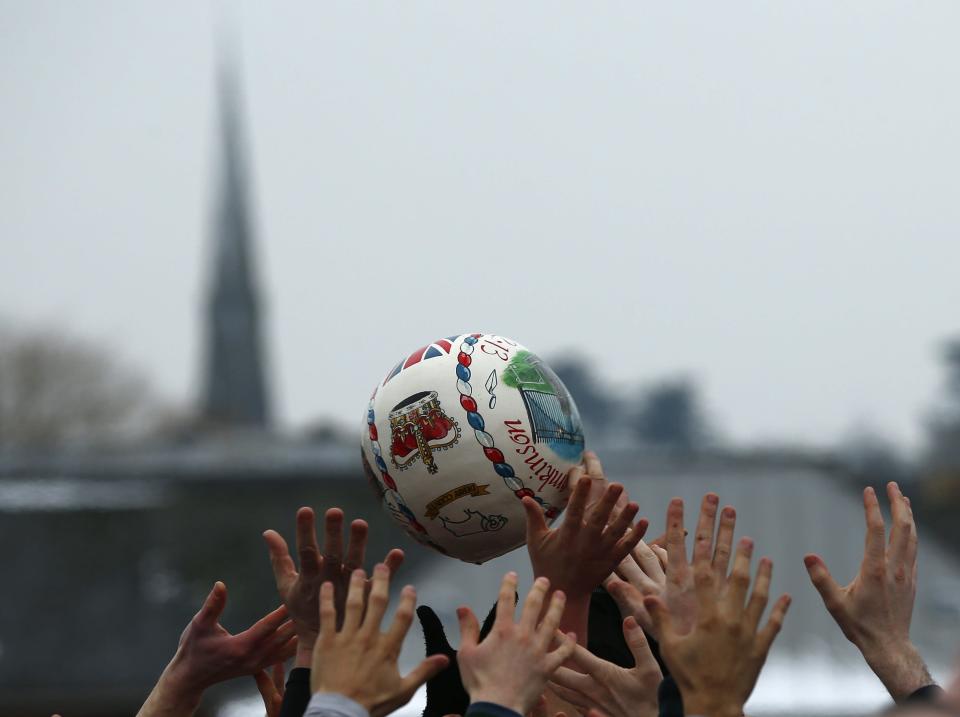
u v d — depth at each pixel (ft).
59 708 366.63
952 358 635.25
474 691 30.71
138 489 424.46
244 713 224.53
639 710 35.81
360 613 30.89
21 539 379.14
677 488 404.98
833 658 262.47
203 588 385.91
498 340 43.93
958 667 20.86
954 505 440.45
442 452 41.96
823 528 377.09
